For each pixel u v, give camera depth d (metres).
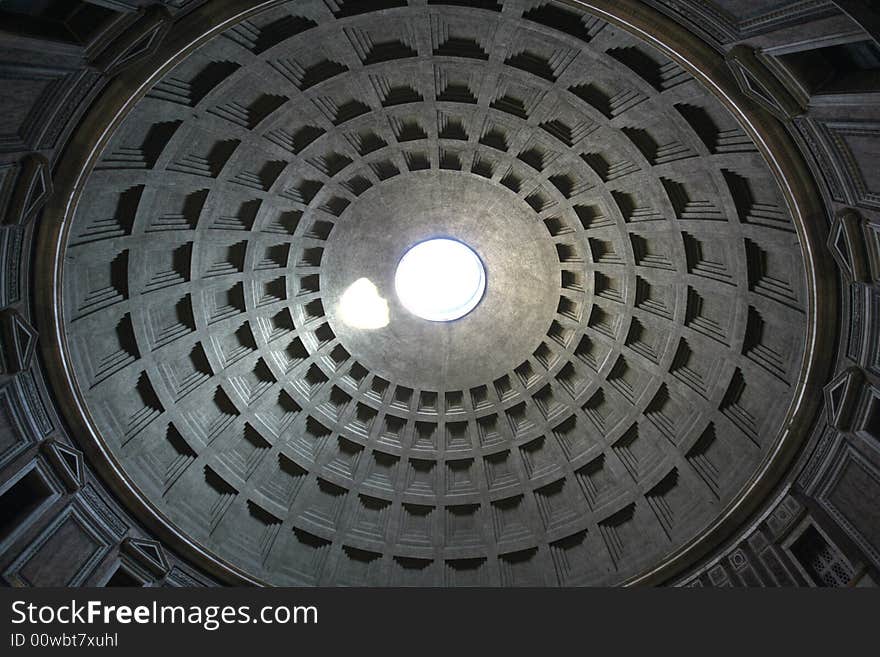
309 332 27.84
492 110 22.88
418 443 29.45
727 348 22.86
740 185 20.06
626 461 26.64
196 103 19.92
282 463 27.80
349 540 27.78
